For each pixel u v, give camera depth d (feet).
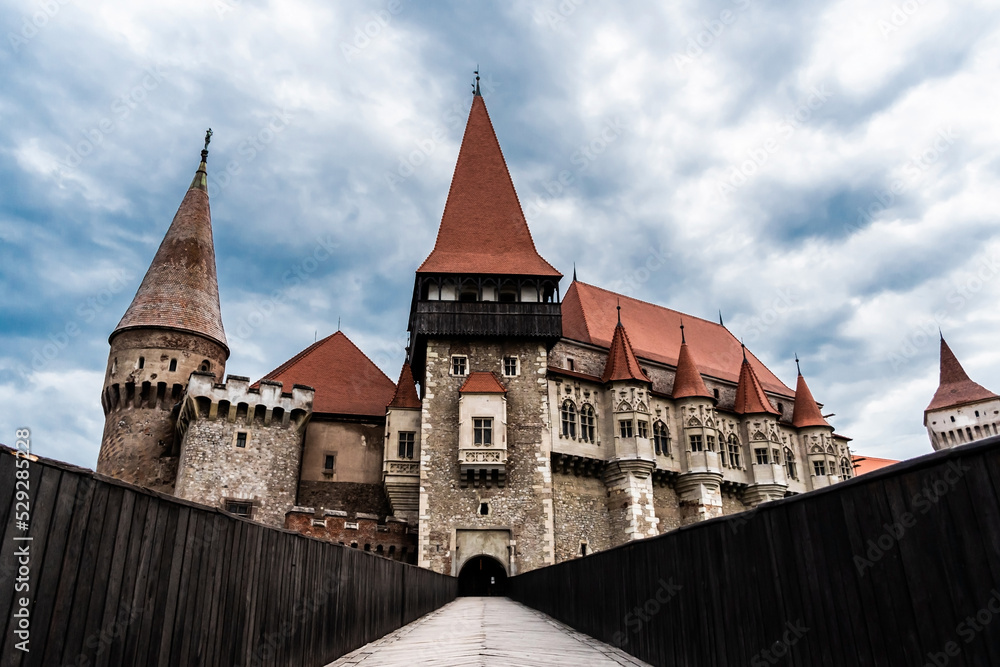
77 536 14.38
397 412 133.08
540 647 41.24
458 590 126.82
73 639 14.06
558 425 131.85
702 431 147.33
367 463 132.36
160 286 140.97
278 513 119.14
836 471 177.99
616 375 140.77
